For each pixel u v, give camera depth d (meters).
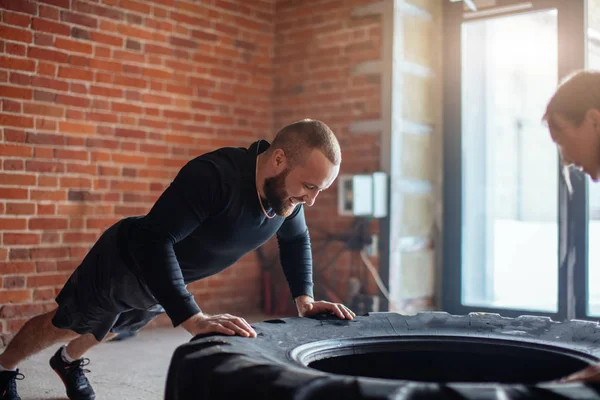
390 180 5.16
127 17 5.02
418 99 5.43
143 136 5.12
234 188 2.07
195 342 1.57
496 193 5.28
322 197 5.60
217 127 5.61
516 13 5.13
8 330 4.43
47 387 3.21
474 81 5.39
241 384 1.26
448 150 5.54
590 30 4.88
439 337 1.87
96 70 4.84
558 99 1.54
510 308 5.18
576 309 4.88
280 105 5.96
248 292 5.88
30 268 4.52
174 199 2.00
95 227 4.85
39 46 4.55
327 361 1.74
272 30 6.01
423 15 5.48
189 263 2.24
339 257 5.46
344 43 5.52
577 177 4.85
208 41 5.54
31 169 4.52
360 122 5.39
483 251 5.36
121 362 3.84
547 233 5.00
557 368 1.69
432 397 1.11
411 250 5.36
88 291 2.38
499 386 1.15
